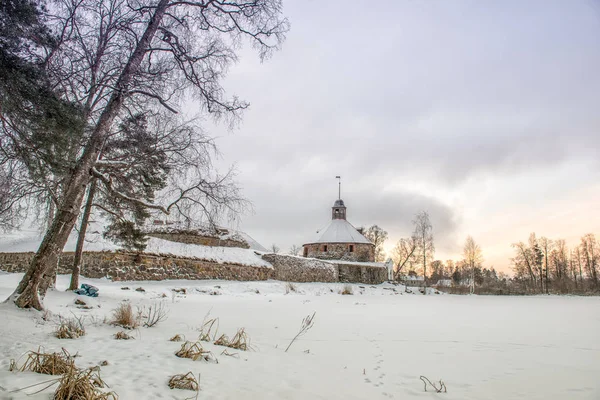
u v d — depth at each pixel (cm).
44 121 614
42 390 381
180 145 1077
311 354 723
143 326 851
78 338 662
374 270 4972
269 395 447
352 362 675
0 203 920
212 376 498
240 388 461
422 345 855
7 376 417
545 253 7256
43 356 470
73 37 876
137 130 1095
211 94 1112
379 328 1103
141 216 1523
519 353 780
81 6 909
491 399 488
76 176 912
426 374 607
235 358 616
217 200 1102
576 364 686
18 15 578
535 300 3412
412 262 6138
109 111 961
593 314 1761
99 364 504
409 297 3094
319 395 468
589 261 7606
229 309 1448
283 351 727
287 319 1219
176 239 3039
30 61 625
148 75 984
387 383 549
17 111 594
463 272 8669
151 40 1045
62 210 895
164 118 1096
